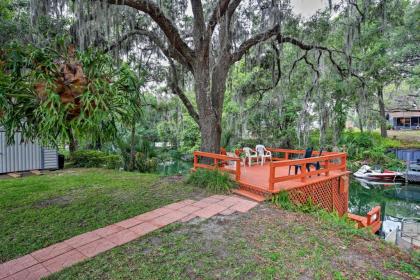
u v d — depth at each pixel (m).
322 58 8.77
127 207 4.49
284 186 5.18
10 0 4.64
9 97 1.46
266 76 10.23
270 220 3.87
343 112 11.62
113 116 1.66
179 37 6.39
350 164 14.55
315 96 10.20
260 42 7.25
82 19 5.12
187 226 3.64
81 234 3.38
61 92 1.40
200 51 6.54
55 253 2.87
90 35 5.55
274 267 2.59
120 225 3.68
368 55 10.95
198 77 6.79
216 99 7.19
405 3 10.00
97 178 7.26
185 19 7.47
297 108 12.78
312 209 4.71
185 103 8.22
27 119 1.59
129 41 7.43
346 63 9.05
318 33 7.33
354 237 3.38
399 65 12.48
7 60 1.55
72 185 6.27
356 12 7.31
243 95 10.54
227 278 2.40
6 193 5.48
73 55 1.52
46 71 1.42
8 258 2.77
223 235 3.34
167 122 13.75
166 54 7.26
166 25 6.04
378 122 15.80
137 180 6.93
